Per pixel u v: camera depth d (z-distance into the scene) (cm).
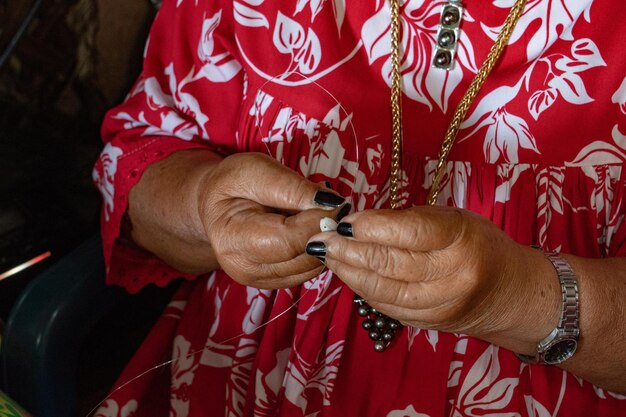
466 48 65
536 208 70
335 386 74
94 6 87
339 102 70
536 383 70
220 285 82
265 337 76
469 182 70
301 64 70
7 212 89
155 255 85
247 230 54
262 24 71
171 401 82
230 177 57
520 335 60
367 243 50
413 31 66
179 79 79
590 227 70
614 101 65
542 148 68
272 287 59
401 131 69
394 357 72
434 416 70
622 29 62
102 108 95
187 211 70
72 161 94
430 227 48
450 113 69
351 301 72
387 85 69
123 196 78
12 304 94
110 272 83
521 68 66
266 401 76
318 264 55
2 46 80
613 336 60
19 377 83
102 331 100
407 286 51
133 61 96
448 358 71
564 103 66
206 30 76
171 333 88
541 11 62
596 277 60
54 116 89
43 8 81
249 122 74
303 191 54
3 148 85
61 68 87
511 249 55
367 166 71
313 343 73
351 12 66
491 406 70
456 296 51
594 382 66
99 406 82
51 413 84
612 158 68
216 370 81
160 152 77
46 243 96
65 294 84
